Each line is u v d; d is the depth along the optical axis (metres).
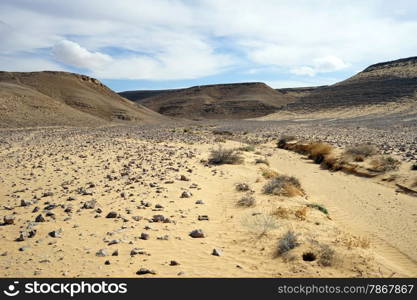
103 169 17.56
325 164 25.09
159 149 27.83
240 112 196.50
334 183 19.42
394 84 117.56
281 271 7.19
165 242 8.27
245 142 40.69
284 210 11.12
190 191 13.27
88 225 9.09
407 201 15.49
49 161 20.27
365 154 24.06
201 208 11.30
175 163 20.12
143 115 110.75
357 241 9.43
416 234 11.35
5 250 7.45
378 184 18.95
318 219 11.05
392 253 9.73
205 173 17.44
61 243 7.89
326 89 145.38
